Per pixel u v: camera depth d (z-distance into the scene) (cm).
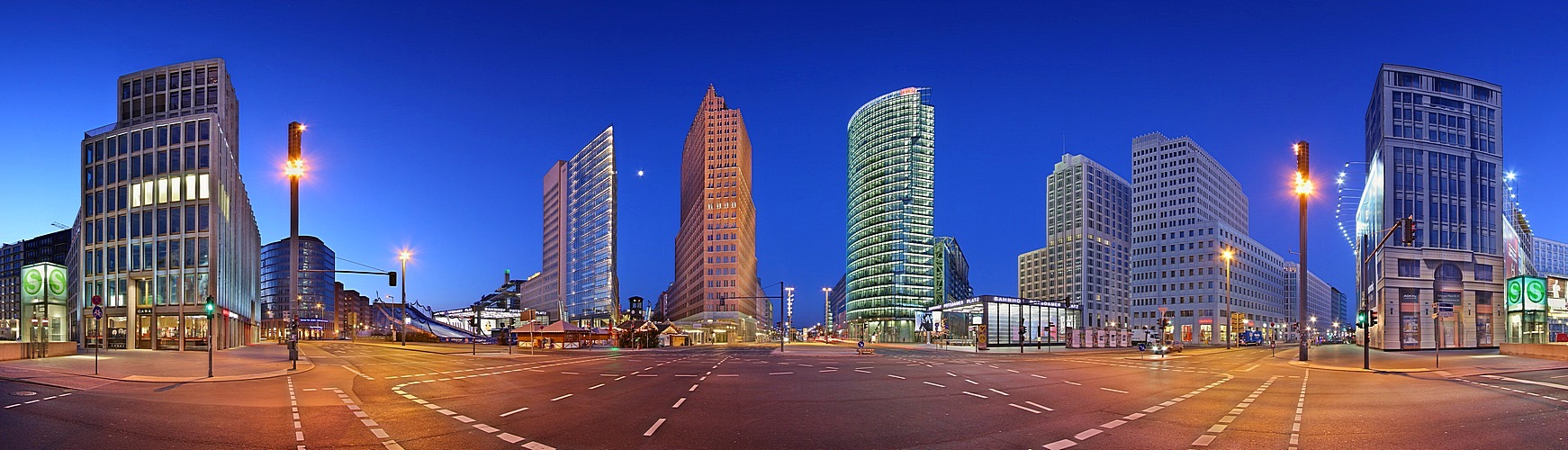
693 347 8425
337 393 2119
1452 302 6400
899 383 2544
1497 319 6519
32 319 5997
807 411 1728
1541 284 6181
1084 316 18538
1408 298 6344
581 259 19175
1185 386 2431
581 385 2434
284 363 3556
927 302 18075
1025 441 1317
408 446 1259
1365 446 1262
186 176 5962
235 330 6919
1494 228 6681
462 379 2698
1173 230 17112
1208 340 15000
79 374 2719
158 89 6725
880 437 1357
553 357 4794
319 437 1334
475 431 1409
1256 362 4309
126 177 6075
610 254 17225
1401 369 3366
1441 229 6500
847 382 2628
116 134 6153
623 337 7594
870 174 19500
